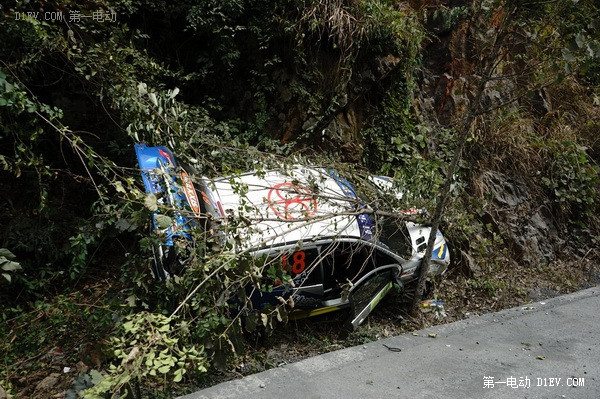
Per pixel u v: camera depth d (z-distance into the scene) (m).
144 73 6.09
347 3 7.32
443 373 4.19
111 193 6.14
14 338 4.57
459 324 5.37
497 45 5.08
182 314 4.01
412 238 5.76
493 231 7.41
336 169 5.79
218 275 3.99
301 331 5.18
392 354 4.55
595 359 4.55
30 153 4.72
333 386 3.91
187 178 4.84
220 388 3.82
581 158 8.22
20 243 5.29
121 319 3.78
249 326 3.97
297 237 4.83
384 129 7.65
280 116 7.31
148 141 5.23
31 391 4.05
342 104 7.31
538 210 8.00
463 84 8.46
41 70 5.76
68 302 4.91
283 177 5.60
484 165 8.02
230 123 7.21
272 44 7.23
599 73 9.58
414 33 7.70
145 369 3.30
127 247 6.25
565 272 7.38
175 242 4.05
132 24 6.92
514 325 5.32
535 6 4.96
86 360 4.00
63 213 5.92
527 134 8.63
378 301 5.25
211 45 7.14
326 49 7.29
